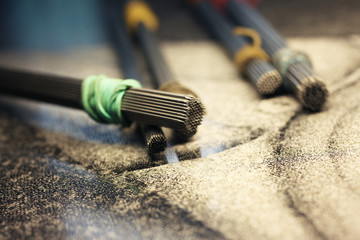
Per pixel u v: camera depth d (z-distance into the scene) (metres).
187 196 0.17
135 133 0.21
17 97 0.25
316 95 0.20
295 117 0.21
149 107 0.19
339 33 0.29
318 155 0.18
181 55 0.30
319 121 0.20
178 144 0.20
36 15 0.40
